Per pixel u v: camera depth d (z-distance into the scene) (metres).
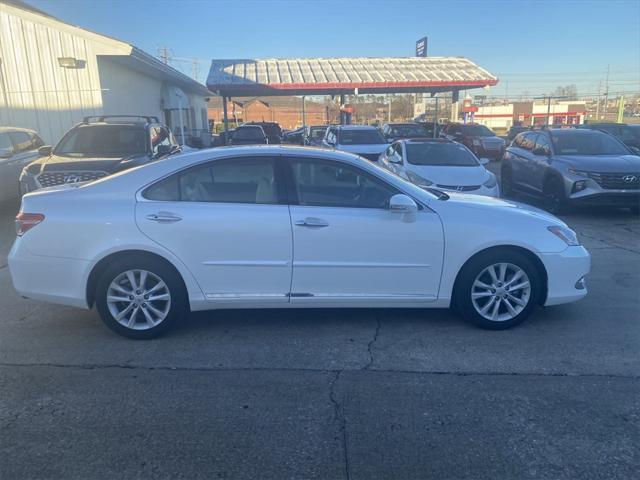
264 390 3.79
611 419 3.43
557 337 4.72
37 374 4.02
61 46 16.28
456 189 9.48
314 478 2.88
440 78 24.92
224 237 4.52
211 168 4.66
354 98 65.94
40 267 4.54
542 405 3.60
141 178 4.63
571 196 10.39
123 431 3.29
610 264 7.17
